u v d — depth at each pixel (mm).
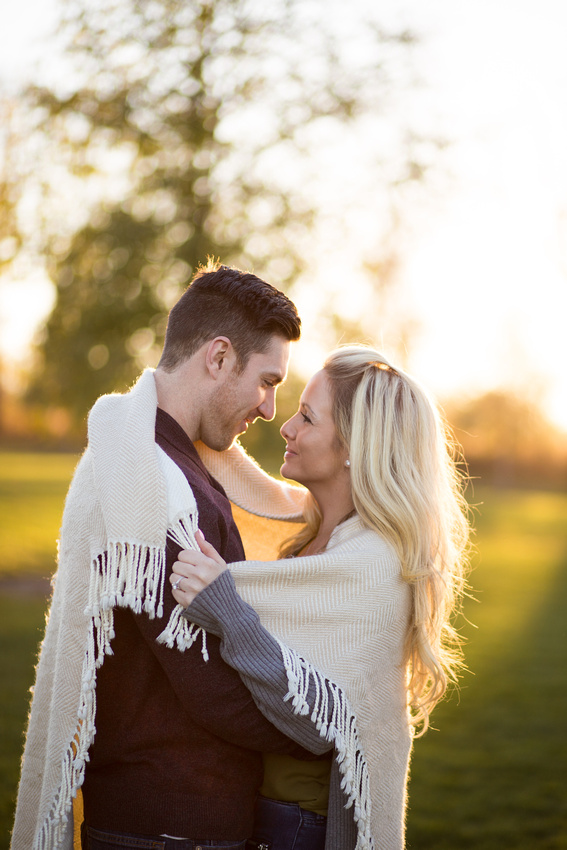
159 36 7703
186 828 1594
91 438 1695
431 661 1831
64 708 1619
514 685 6031
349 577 1744
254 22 7836
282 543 2223
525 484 44250
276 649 1608
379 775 1745
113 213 7910
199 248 7703
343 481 1976
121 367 8023
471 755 4484
